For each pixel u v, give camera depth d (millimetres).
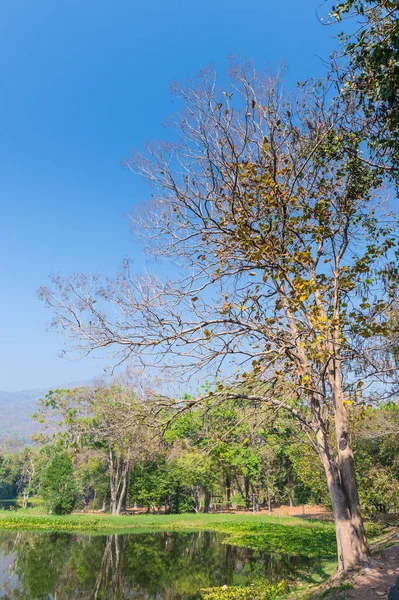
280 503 53938
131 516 41844
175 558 22469
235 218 10391
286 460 43500
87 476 49906
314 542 25359
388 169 8820
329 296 11758
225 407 12484
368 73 8141
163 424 11562
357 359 9523
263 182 9883
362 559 10539
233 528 33844
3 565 20906
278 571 18016
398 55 6801
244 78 10578
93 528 35906
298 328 11031
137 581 17672
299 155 11055
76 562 21719
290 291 9883
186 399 11648
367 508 27188
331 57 9125
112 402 13047
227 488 55562
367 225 12266
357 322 9273
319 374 10930
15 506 81188
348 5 7312
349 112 10031
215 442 12234
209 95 10562
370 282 9492
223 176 10773
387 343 9242
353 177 11469
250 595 13406
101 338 10789
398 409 19328
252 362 10281
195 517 41219
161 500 53594
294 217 10406
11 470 95500
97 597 15508
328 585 10297
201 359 11273
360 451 27203
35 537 30656
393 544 13258
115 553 24172
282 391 11117
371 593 8648
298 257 10008
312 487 32000
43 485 46625
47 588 16797
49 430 47625
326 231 11250
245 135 10445
